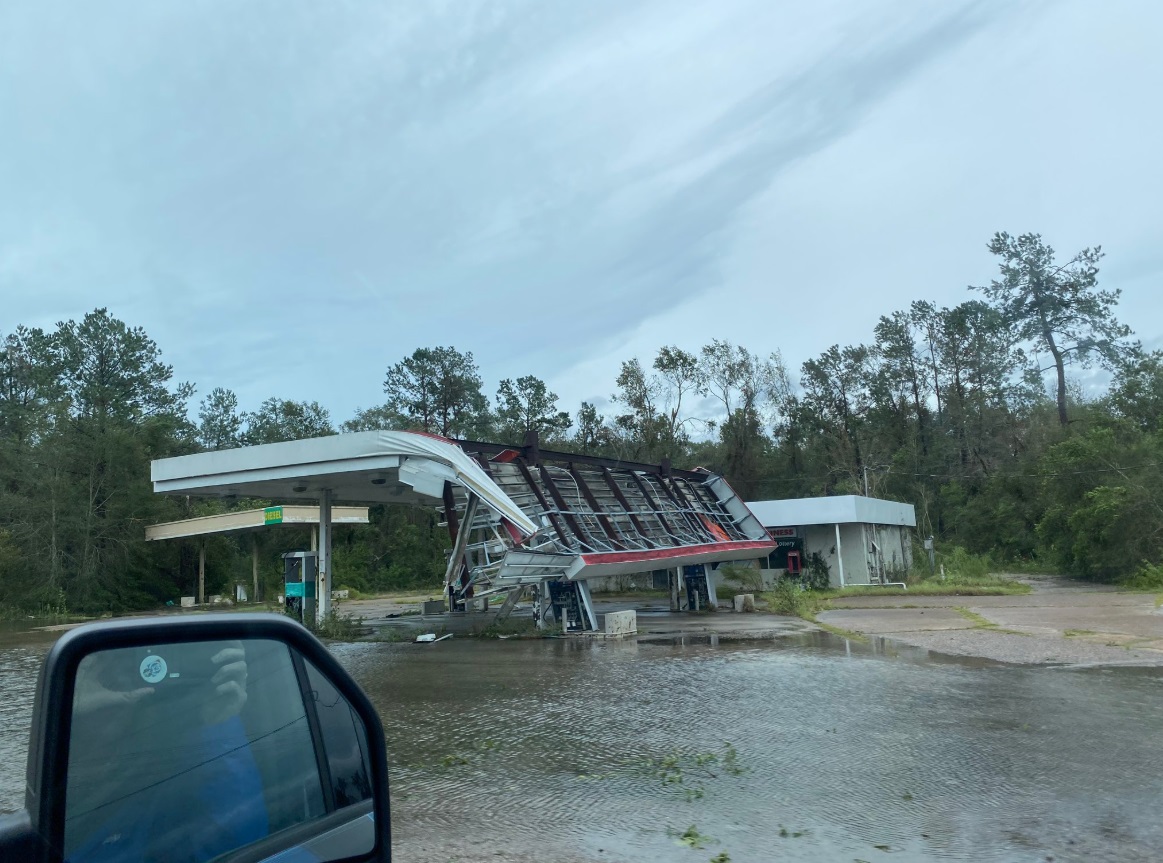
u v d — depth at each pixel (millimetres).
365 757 2096
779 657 14023
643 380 56469
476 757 7770
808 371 68125
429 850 5414
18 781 7328
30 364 56906
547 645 17281
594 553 19281
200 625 1926
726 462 60531
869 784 6617
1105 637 15695
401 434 19062
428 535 58438
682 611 26344
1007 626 18141
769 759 7438
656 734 8516
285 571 23234
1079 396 66188
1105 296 58562
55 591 37750
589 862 5176
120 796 1741
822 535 37875
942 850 5207
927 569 41562
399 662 14961
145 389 59750
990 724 8570
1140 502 32969
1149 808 5867
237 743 1932
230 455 21031
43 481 39062
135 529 41656
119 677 1807
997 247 61500
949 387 66938
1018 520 52875
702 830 5691
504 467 20625
